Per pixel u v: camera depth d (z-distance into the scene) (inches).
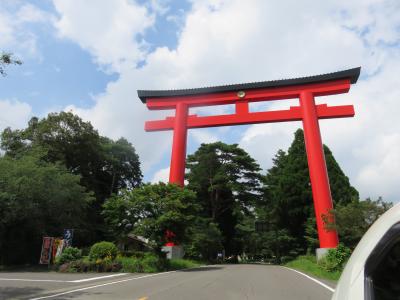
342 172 1555.1
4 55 464.4
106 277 732.0
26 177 1050.7
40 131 1531.7
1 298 430.9
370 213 864.3
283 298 420.2
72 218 1294.3
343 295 66.5
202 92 1337.4
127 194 1083.9
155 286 542.6
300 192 1544.0
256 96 1290.6
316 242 1347.2
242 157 1878.7
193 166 1969.7
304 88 1252.5
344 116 1205.7
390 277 63.3
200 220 1627.7
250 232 2325.3
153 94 1385.3
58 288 530.3
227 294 450.0
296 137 1696.6
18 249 1190.3
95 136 1672.0
